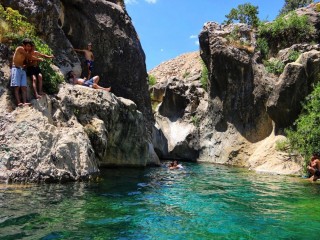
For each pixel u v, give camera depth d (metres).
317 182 12.46
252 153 19.00
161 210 7.15
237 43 20.27
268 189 10.59
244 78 19.81
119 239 5.17
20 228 5.24
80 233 5.26
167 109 25.36
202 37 21.52
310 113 15.35
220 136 21.00
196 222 6.37
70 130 10.27
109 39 17.86
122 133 14.62
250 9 22.94
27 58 10.18
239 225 6.27
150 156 17.33
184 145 22.62
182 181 11.79
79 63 15.54
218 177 13.36
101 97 12.87
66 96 11.51
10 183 8.31
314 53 16.64
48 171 8.89
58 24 15.62
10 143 8.84
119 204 7.37
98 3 17.78
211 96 21.72
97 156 11.57
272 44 20.58
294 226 6.29
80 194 7.95
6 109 9.49
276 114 17.50
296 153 15.71
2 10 11.16
